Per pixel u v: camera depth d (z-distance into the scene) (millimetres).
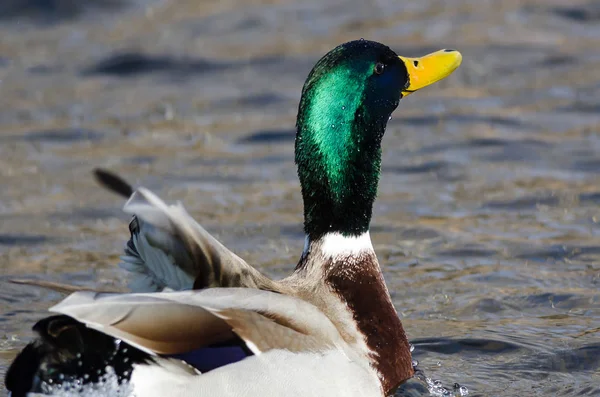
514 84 19000
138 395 6668
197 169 15102
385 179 14625
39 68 20375
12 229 12711
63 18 23219
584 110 17547
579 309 10367
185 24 22781
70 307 6219
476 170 14891
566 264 11570
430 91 18922
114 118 17656
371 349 8008
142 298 6395
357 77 8461
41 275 11289
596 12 22828
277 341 7023
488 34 21531
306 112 8453
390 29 21797
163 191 14109
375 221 12977
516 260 11703
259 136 16578
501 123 16984
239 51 21062
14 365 6711
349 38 21328
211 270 6996
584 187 14070
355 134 8430
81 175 14875
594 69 19594
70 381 6660
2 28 22641
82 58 20891
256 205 13586
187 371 6812
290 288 8070
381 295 8328
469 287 10961
